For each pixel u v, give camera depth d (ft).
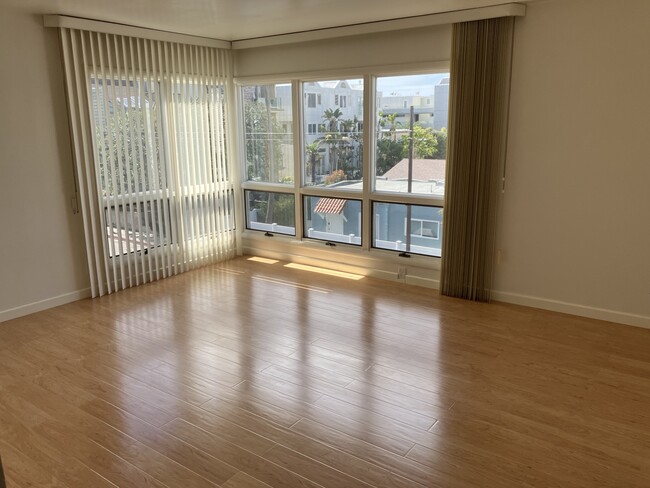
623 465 8.53
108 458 8.80
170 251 19.20
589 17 13.51
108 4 13.78
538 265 15.47
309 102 19.39
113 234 17.24
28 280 15.57
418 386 11.10
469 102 15.35
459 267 16.48
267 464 8.61
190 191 19.58
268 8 14.42
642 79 13.10
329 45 18.17
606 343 13.15
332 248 19.75
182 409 10.27
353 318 15.01
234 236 21.79
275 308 15.85
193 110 19.26
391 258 18.33
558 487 8.04
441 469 8.46
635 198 13.67
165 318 15.14
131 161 17.49
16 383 11.35
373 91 17.71
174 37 17.89
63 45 15.17
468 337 13.60
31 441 9.29
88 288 17.06
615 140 13.69
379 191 18.34
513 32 14.56
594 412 10.07
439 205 16.96
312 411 10.17
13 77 14.60
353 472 8.39
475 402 10.46
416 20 15.66
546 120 14.57
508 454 8.82
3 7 14.07
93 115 16.14
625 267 14.11
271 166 20.95
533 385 11.10
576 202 14.53
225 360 12.40
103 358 12.55
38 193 15.53
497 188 15.55
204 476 8.33
